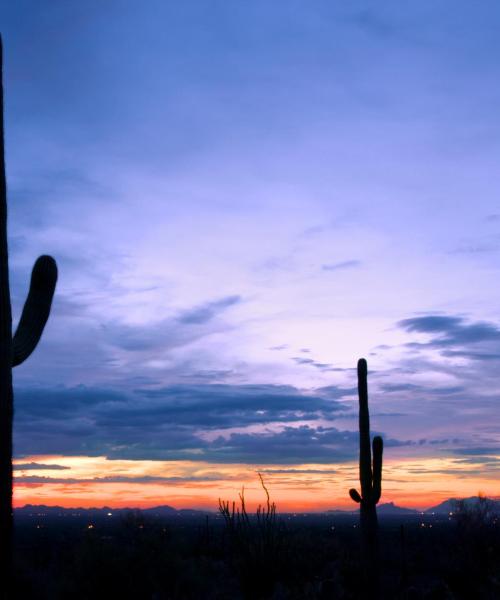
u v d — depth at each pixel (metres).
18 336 6.70
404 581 28.66
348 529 103.31
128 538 21.95
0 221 5.54
